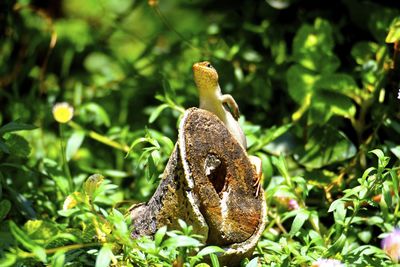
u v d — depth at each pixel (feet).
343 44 30.55
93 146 33.24
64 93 36.19
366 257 19.40
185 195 18.53
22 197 23.75
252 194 19.71
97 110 29.58
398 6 30.22
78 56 39.27
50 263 18.66
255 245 19.31
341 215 20.58
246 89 32.27
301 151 27.14
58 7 37.96
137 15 41.24
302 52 27.81
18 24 34.76
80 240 18.44
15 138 23.32
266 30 33.32
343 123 28.37
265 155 25.43
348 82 26.86
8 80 34.91
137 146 29.45
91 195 18.75
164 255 17.94
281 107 31.78
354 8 30.42
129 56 40.40
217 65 32.86
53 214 25.17
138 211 20.15
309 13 32.63
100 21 39.34
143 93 35.06
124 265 18.42
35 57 36.09
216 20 37.01
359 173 25.91
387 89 27.35
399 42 25.72
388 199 19.88
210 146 18.98
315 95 27.32
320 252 20.53
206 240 18.84
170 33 38.65
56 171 24.98
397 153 21.59
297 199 22.66
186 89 33.37
